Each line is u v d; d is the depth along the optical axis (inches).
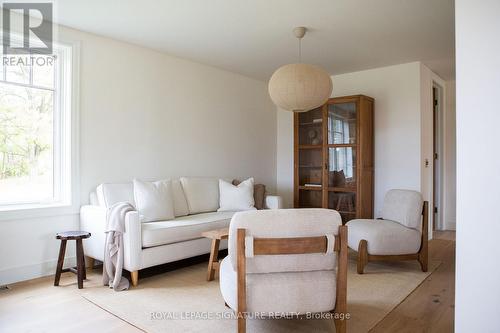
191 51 165.5
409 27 135.8
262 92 225.3
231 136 203.5
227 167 201.0
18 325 89.2
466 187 63.1
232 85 203.9
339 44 155.6
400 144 187.9
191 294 110.4
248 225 72.7
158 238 123.9
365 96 185.8
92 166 141.4
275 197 180.9
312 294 76.5
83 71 139.2
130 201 141.0
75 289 114.9
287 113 232.2
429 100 194.4
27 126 129.8
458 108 63.9
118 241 116.0
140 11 122.1
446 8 119.0
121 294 110.6
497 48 60.7
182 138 176.2
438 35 144.3
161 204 142.0
